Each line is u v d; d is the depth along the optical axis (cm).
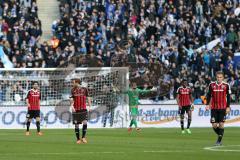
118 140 5497
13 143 5066
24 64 8225
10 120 7725
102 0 9231
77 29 8819
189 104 6938
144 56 8656
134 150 4400
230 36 9256
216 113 4981
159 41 8919
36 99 6475
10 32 8562
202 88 8419
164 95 8362
